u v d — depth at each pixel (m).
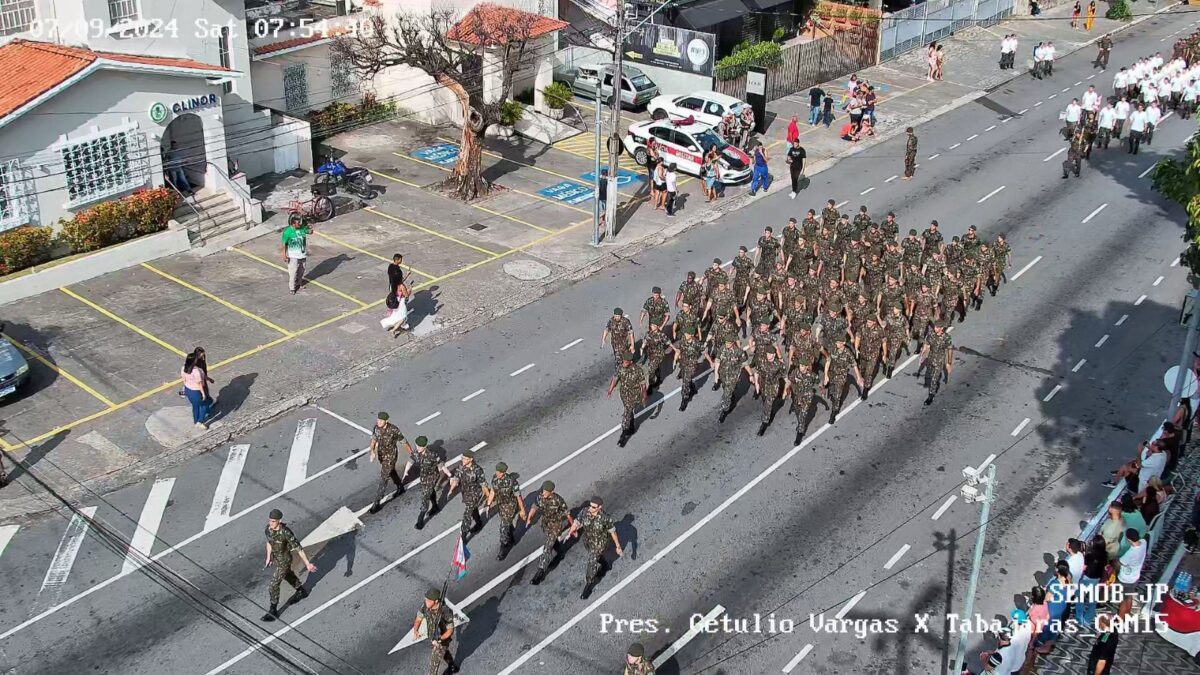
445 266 27.53
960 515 18.64
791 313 23.36
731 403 21.50
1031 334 25.00
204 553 17.31
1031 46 51.84
